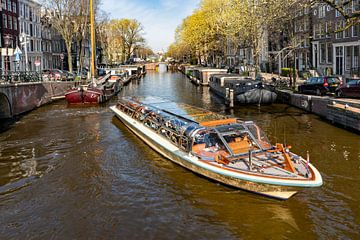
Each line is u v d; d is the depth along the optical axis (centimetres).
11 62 4069
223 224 757
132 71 6169
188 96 3069
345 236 702
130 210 827
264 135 1058
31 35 4931
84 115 2095
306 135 1437
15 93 2092
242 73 3922
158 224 761
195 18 5475
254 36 3144
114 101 2794
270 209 812
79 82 3416
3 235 734
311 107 1967
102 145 1381
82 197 902
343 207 816
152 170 1075
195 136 1024
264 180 784
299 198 863
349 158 1134
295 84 2744
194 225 755
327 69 3556
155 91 3591
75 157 1234
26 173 1084
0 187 977
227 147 948
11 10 4206
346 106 1523
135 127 1473
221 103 2559
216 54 5875
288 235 712
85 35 4753
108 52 7350
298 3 1617
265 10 2138
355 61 3191
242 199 857
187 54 9281
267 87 2473
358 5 2847
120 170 1088
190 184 953
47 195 920
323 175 998
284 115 1930
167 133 1217
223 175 859
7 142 1453
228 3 4012
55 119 1970
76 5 3906
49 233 738
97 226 759
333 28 3444
